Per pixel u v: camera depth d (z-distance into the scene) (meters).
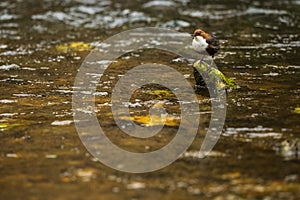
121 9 42.25
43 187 13.75
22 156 15.78
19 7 42.75
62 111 20.05
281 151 16.02
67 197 13.20
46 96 22.09
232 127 18.12
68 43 32.38
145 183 14.03
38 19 38.94
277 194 13.31
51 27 36.78
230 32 34.44
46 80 24.61
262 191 13.48
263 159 15.46
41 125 18.45
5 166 15.06
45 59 28.67
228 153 15.95
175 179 14.26
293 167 14.88
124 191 13.55
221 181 14.10
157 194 13.39
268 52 29.48
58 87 23.45
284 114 19.41
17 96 22.09
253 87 22.97
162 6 43.09
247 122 18.59
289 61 27.53
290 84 23.38
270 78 24.38
